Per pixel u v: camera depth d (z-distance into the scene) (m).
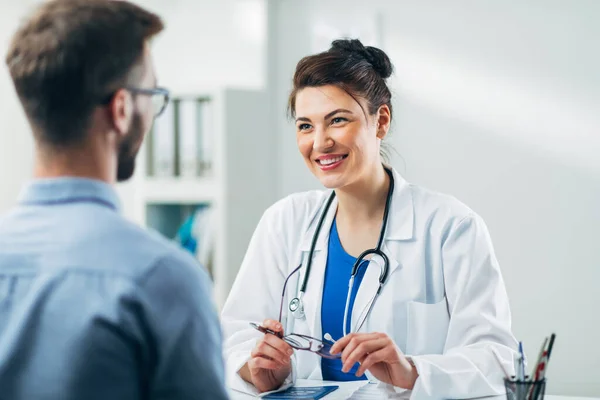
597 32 2.92
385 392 1.47
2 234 0.79
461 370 1.44
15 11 3.84
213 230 3.38
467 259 1.62
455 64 3.15
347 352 1.37
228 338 1.70
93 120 0.79
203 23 3.70
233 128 3.36
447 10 3.17
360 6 3.34
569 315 2.98
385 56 1.70
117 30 0.80
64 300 0.73
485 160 3.11
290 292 1.75
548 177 3.01
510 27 3.06
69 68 0.78
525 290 3.05
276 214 1.86
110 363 0.71
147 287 0.74
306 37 3.47
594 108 2.93
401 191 1.73
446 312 1.64
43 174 0.81
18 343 0.72
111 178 0.82
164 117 3.45
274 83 3.53
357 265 1.65
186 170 3.42
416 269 1.65
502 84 3.08
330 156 1.60
